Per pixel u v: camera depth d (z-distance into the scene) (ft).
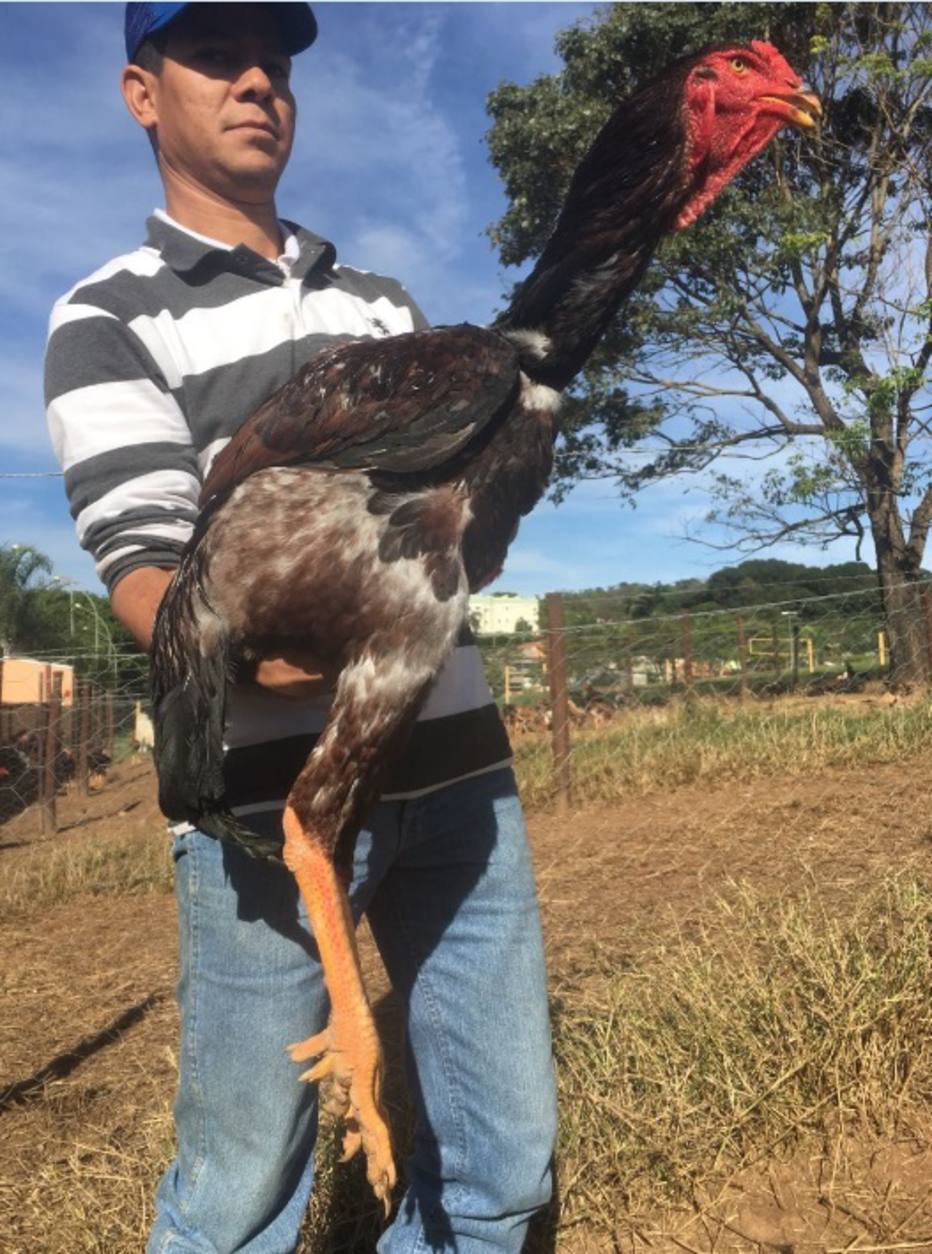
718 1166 9.30
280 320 6.48
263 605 4.91
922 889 13.08
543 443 5.37
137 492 5.81
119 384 5.98
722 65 6.08
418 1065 6.82
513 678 43.57
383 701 4.78
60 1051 13.74
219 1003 5.97
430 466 4.91
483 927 6.55
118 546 5.71
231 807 5.74
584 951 14.71
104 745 46.57
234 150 6.55
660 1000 11.10
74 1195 9.42
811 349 64.54
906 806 21.56
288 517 4.91
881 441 58.75
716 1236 8.71
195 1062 6.07
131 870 24.76
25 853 29.60
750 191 64.23
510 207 63.10
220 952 5.94
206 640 5.02
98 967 17.60
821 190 59.93
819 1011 10.09
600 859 20.29
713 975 11.34
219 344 6.30
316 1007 6.13
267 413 5.33
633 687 43.11
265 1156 6.09
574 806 26.03
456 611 4.89
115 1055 13.53
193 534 5.29
